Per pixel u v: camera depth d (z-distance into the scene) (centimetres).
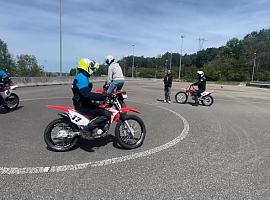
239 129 776
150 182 402
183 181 407
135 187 385
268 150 571
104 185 390
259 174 439
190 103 1457
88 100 543
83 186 386
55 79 3019
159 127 777
